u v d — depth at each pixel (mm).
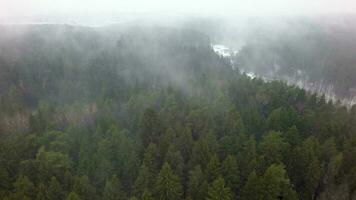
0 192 42281
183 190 45156
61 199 41594
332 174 45000
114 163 49062
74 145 53406
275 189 39250
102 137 54688
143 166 43375
